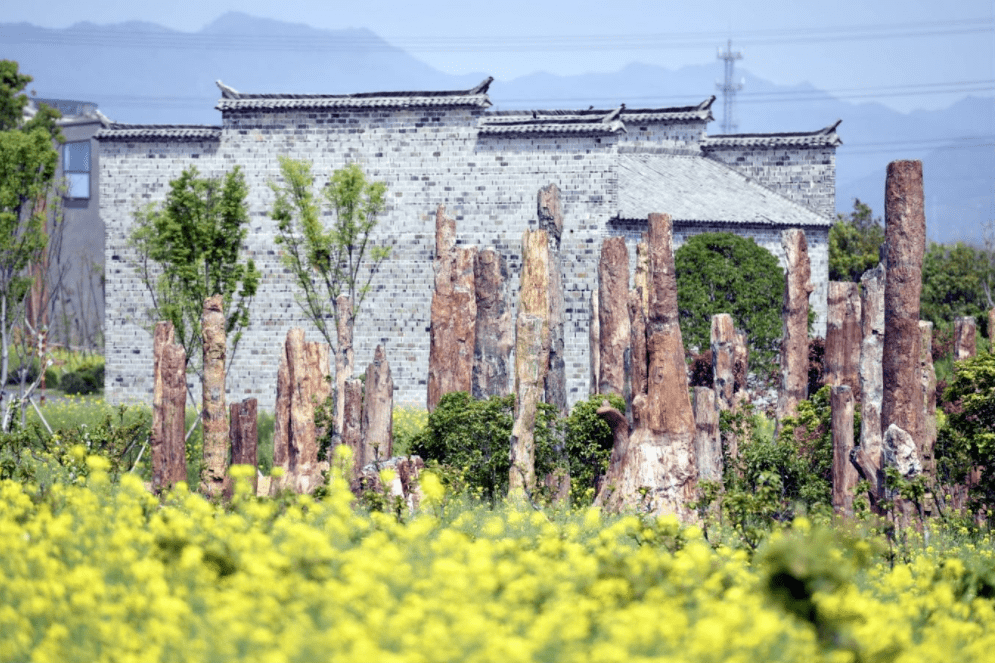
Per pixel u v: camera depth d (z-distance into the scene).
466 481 63.50
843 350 90.69
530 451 61.16
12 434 62.00
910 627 27.77
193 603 24.47
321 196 135.25
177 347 62.25
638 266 96.19
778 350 130.62
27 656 22.05
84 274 182.75
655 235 59.03
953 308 172.00
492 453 66.25
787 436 68.00
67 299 178.38
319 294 133.62
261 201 136.25
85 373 146.25
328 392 72.94
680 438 58.69
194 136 135.88
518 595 24.94
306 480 69.19
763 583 26.23
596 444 68.00
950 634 26.38
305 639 20.73
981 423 64.44
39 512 33.34
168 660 21.66
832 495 64.50
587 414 68.88
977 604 30.58
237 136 136.38
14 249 91.50
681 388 59.03
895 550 47.06
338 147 135.88
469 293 84.44
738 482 64.56
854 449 58.31
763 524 48.88
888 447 54.22
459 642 20.98
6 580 25.31
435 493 38.91
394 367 134.62
